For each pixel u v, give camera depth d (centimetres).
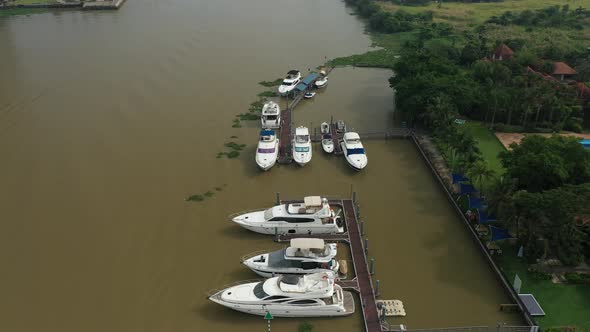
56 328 4009
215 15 14800
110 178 6122
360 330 3966
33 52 11225
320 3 16725
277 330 3991
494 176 5078
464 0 17375
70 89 8994
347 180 6138
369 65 10425
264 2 16788
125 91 8869
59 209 5525
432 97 7025
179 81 9369
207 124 7581
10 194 5791
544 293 4206
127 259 4759
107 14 15100
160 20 14175
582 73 8762
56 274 4575
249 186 5988
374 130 7425
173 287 4416
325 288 4038
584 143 6538
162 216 5400
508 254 4678
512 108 7125
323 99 8769
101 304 4238
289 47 11619
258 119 7781
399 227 5222
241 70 10012
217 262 4712
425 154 6569
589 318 3950
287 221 4991
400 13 14050
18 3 16188
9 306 4228
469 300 4259
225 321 4075
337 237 4978
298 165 6425
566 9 14900
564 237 4444
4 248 4909
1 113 7975
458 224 5266
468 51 10319
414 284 4441
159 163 6481
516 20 13725
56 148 6862
